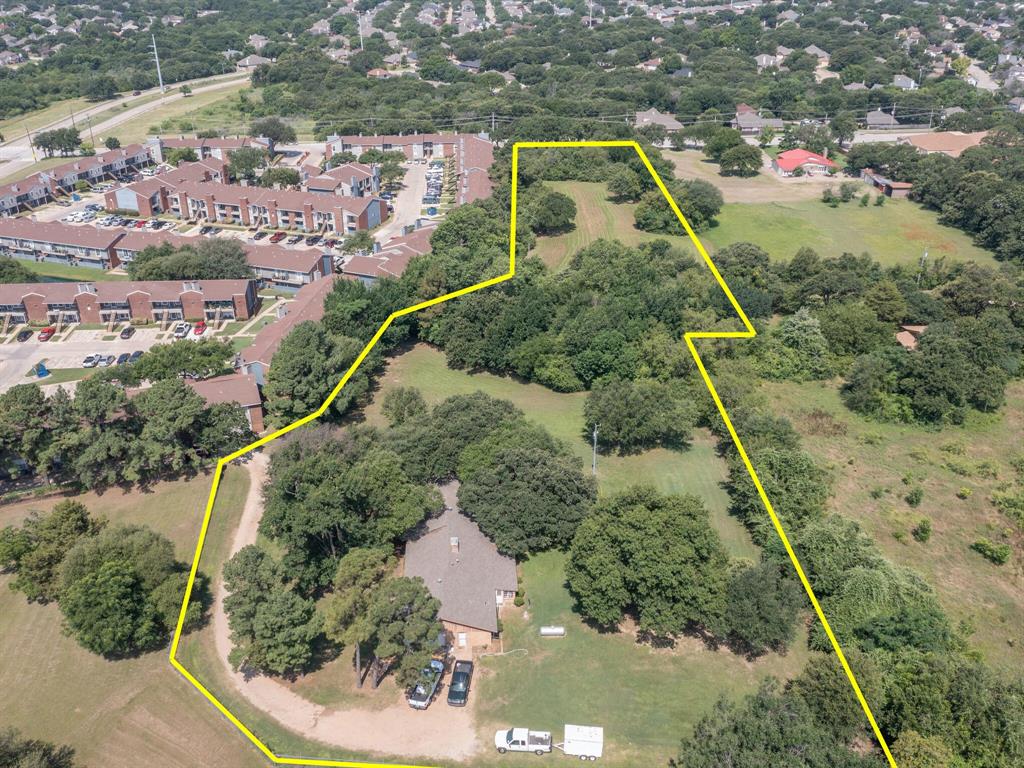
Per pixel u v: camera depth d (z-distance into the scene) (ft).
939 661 215.92
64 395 317.01
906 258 549.95
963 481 325.42
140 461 307.17
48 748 209.77
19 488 314.14
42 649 242.58
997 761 195.72
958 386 363.76
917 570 273.75
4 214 654.53
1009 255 539.29
